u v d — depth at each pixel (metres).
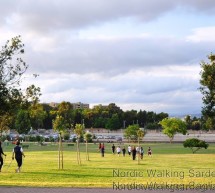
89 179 26.05
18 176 28.03
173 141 145.25
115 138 168.75
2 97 24.91
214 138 174.50
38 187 20.38
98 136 183.38
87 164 46.03
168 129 131.75
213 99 60.75
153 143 134.25
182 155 69.38
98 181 24.12
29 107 29.02
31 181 24.34
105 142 140.38
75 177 27.84
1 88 24.56
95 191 19.06
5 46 24.97
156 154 73.62
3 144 111.81
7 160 49.97
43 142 130.00
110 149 99.25
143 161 53.19
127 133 137.12
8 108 25.47
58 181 24.55
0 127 29.78
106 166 42.59
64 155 67.00
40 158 57.25
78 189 19.69
